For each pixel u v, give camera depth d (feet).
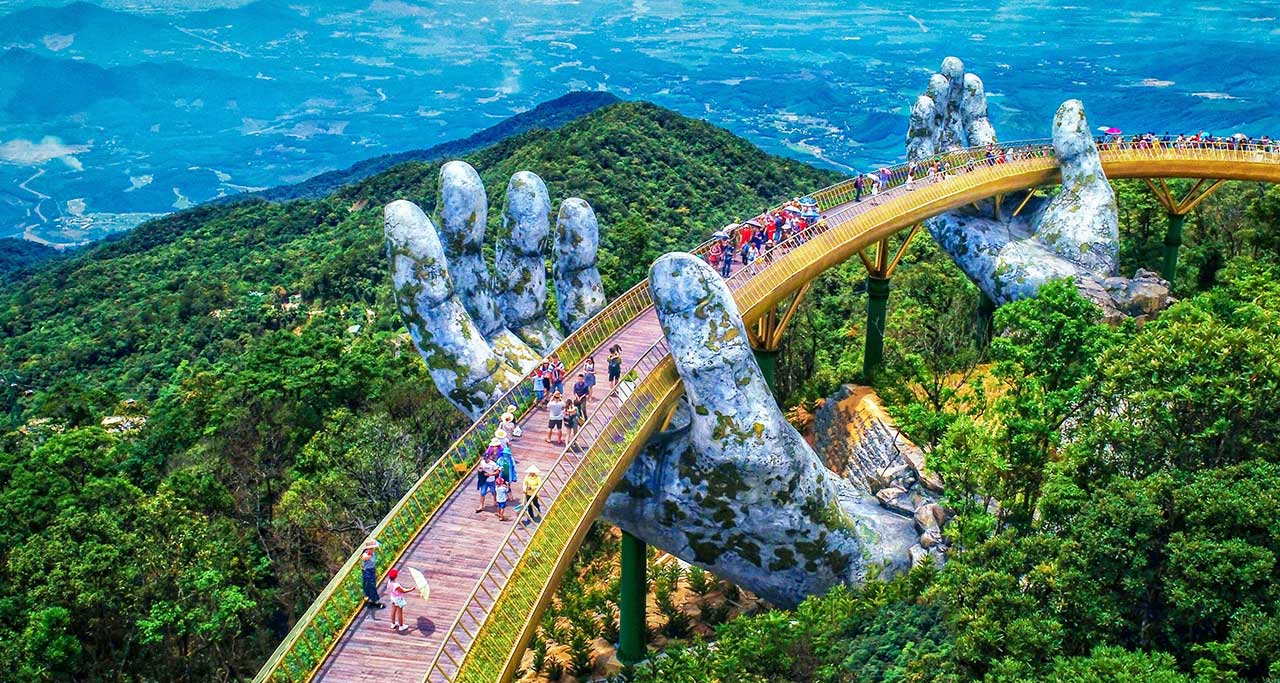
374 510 165.68
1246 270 173.06
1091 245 187.62
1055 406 112.57
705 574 152.87
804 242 148.25
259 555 166.40
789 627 108.47
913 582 112.16
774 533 123.85
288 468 187.73
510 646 82.02
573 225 145.07
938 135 208.64
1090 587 90.58
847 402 174.29
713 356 115.44
